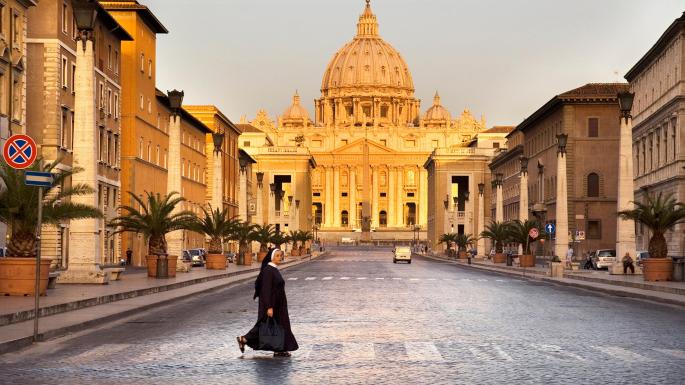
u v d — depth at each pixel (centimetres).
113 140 7500
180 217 5381
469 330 2288
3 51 5031
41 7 6028
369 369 1603
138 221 4888
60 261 6056
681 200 7188
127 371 1580
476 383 1448
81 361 1706
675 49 7331
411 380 1479
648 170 8381
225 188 13338
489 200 18362
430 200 19875
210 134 12219
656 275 4656
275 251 1792
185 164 10431
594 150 10288
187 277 4956
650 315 2792
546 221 11188
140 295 3562
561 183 6506
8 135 5116
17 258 3045
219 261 6456
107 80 7244
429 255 15812
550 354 1809
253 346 1781
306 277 5719
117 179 7638
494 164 16500
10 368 1614
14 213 3209
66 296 3081
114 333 2219
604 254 7356
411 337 2122
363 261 10719
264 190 18975
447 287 4478
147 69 8600
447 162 18400
